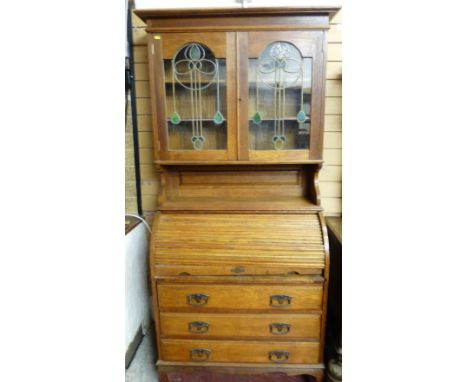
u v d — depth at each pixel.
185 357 1.32
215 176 1.47
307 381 1.45
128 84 1.51
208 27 1.19
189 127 1.29
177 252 1.23
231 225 1.27
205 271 1.23
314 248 1.20
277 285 1.22
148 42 1.21
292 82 1.23
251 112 1.26
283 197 1.46
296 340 1.28
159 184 1.63
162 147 1.28
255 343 1.29
